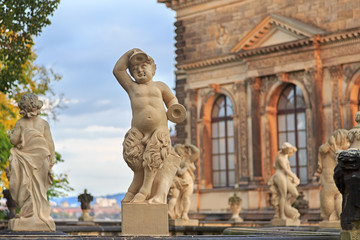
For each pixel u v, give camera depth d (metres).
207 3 59.81
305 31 51.75
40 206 14.73
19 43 24.41
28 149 14.87
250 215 53.09
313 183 50.75
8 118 35.56
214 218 53.12
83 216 33.03
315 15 52.56
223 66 58.19
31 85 40.91
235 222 34.75
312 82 51.72
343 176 10.02
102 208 87.62
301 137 53.59
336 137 18.00
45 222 14.67
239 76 57.03
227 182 58.12
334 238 11.60
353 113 50.56
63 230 24.05
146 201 12.00
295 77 53.22
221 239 10.58
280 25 53.50
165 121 12.35
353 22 50.59
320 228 17.56
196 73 60.03
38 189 14.80
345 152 9.96
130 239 10.44
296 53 52.75
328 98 51.44
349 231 9.96
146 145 12.20
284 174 24.64
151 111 12.20
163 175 12.24
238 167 56.59
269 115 55.06
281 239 11.09
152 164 12.07
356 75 50.28
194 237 10.72
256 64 55.31
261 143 55.41
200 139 59.31
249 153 56.12
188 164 23.77
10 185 14.68
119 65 12.49
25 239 10.13
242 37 56.03
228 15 58.59
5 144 31.73
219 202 57.31
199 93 59.97
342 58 50.69
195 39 60.56
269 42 54.75
